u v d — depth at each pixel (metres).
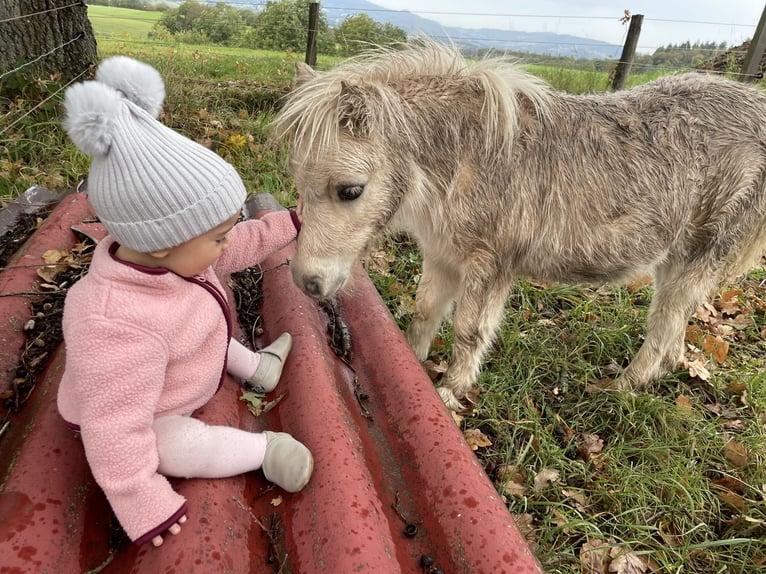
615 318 3.84
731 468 2.80
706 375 3.39
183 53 8.24
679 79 2.98
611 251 2.81
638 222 2.77
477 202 2.58
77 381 1.26
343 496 1.45
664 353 3.27
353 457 1.60
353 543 1.34
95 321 1.27
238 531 1.41
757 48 6.64
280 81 6.81
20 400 1.75
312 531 1.40
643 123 2.74
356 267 2.71
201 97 5.81
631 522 2.49
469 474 1.63
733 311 4.16
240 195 1.46
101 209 1.30
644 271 3.02
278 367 1.92
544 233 2.72
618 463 2.75
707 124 2.79
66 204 2.81
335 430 1.67
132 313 1.30
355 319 2.42
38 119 4.73
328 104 2.18
